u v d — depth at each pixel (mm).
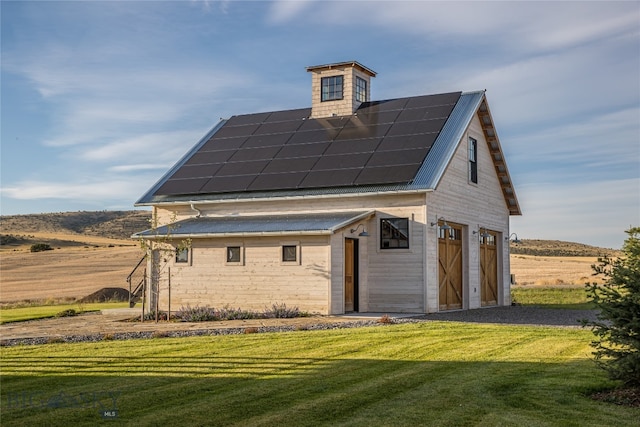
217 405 8258
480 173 25047
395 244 20703
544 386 9109
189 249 21484
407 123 23375
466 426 7312
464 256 23516
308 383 9453
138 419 7695
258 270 20359
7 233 90562
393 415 7742
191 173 24531
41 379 10023
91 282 46188
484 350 12180
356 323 16359
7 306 30750
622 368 8484
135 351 12312
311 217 21031
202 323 17641
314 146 23703
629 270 8383
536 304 27500
